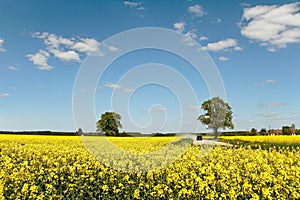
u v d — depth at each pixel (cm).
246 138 4038
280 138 3997
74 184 1188
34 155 1836
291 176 1243
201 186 1070
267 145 2966
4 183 1179
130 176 1367
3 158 1778
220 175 1239
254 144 3059
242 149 2372
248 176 1276
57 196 1106
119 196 1132
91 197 1125
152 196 1092
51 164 1586
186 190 1047
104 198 1117
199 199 1056
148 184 1175
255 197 993
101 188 1191
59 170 1448
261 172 1249
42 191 1201
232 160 1648
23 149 2128
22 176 1301
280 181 1167
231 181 1159
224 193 1080
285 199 1050
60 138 3291
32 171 1460
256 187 1120
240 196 1065
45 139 3144
